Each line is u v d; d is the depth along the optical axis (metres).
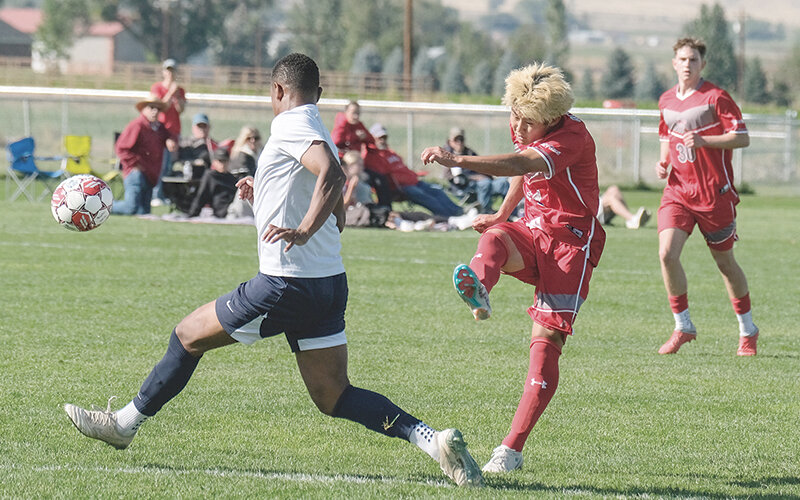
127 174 34.62
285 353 14.96
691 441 10.91
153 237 28.78
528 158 9.27
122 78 106.06
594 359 15.26
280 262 8.66
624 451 10.48
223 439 10.57
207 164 36.69
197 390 12.66
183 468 9.48
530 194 9.84
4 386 12.48
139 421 9.39
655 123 67.50
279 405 12.02
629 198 49.66
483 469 9.59
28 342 15.07
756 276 24.69
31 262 23.22
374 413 8.91
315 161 8.33
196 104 46.84
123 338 15.62
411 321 17.81
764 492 9.05
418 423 8.88
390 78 108.06
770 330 18.05
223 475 9.20
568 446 10.65
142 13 196.25
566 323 9.57
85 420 9.38
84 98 47.50
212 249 26.62
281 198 8.66
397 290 21.11
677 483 9.32
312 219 8.15
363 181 34.53
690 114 15.53
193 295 19.62
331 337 8.96
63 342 15.19
